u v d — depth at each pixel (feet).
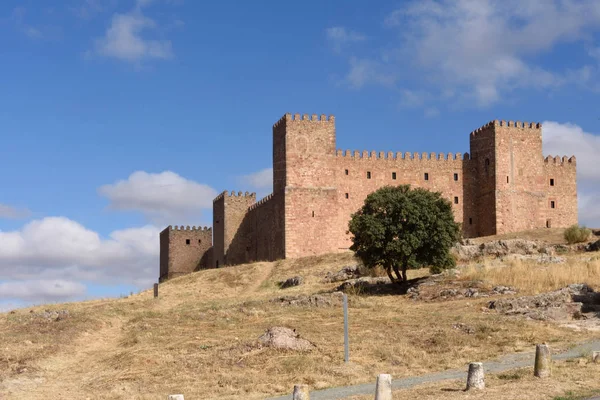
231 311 168.66
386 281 214.28
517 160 338.13
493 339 128.26
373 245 202.80
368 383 103.60
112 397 102.01
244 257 379.14
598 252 230.07
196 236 431.02
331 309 166.91
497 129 337.11
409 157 343.87
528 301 156.04
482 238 306.96
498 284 181.88
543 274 185.68
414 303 176.55
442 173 345.31
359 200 334.65
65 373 119.75
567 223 343.26
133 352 128.57
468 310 157.99
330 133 328.70
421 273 225.35
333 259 295.07
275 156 331.98
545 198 340.80
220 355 122.31
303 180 322.75
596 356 102.06
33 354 128.26
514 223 332.60
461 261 240.32
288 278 272.10
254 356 121.19
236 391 102.53
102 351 136.15
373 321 148.36
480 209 342.44
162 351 128.36
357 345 126.00
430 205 204.74
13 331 148.87
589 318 144.56
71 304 220.23
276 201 329.31
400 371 110.22
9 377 113.91
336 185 329.52
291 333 131.75
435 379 100.83
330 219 323.16
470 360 114.83
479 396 83.51
